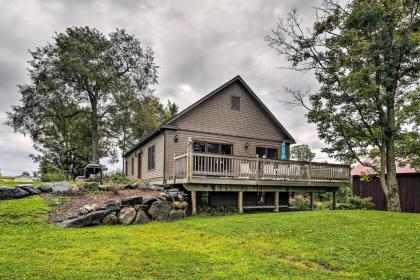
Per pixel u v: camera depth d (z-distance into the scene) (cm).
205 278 411
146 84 2773
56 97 2420
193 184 1090
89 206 795
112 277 401
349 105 1280
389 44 1144
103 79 2405
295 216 905
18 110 2395
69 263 450
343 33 1278
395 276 437
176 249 551
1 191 863
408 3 1156
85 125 2744
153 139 1553
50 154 2944
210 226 775
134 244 577
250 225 775
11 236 596
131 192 1016
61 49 2311
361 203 1656
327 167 1420
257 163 1219
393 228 727
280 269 458
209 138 1441
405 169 1650
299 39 1388
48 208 798
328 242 614
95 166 1340
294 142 1716
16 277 388
